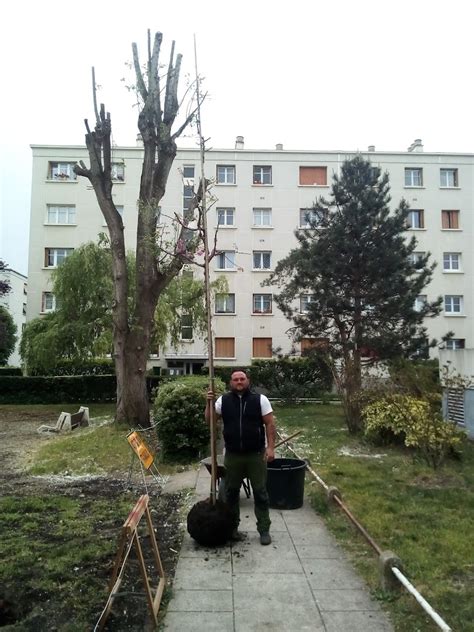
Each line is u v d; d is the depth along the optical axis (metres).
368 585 3.96
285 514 5.80
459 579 4.14
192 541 4.91
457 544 4.84
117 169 30.83
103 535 5.12
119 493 6.90
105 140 12.60
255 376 21.64
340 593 3.84
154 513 5.91
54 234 30.44
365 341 15.67
